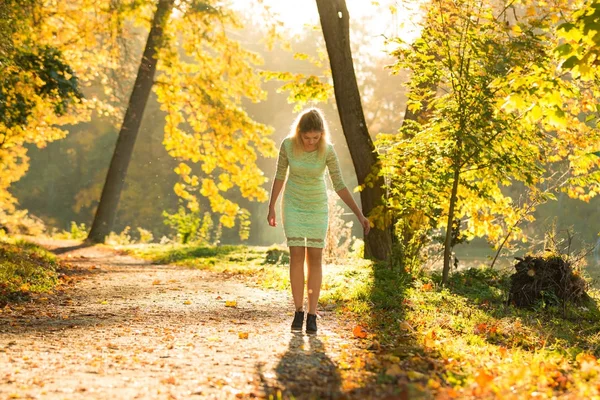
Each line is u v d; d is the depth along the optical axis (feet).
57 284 36.60
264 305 28.02
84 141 207.72
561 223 131.75
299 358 16.37
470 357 17.13
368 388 13.17
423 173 37.19
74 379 14.10
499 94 34.12
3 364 15.44
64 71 55.98
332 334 20.44
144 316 24.70
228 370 15.06
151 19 90.02
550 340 22.49
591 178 40.16
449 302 29.09
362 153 45.80
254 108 196.34
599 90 37.58
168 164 197.67
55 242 87.10
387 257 45.01
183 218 96.07
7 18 43.47
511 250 44.91
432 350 17.65
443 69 35.68
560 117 21.99
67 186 210.79
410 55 36.63
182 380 14.11
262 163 199.72
